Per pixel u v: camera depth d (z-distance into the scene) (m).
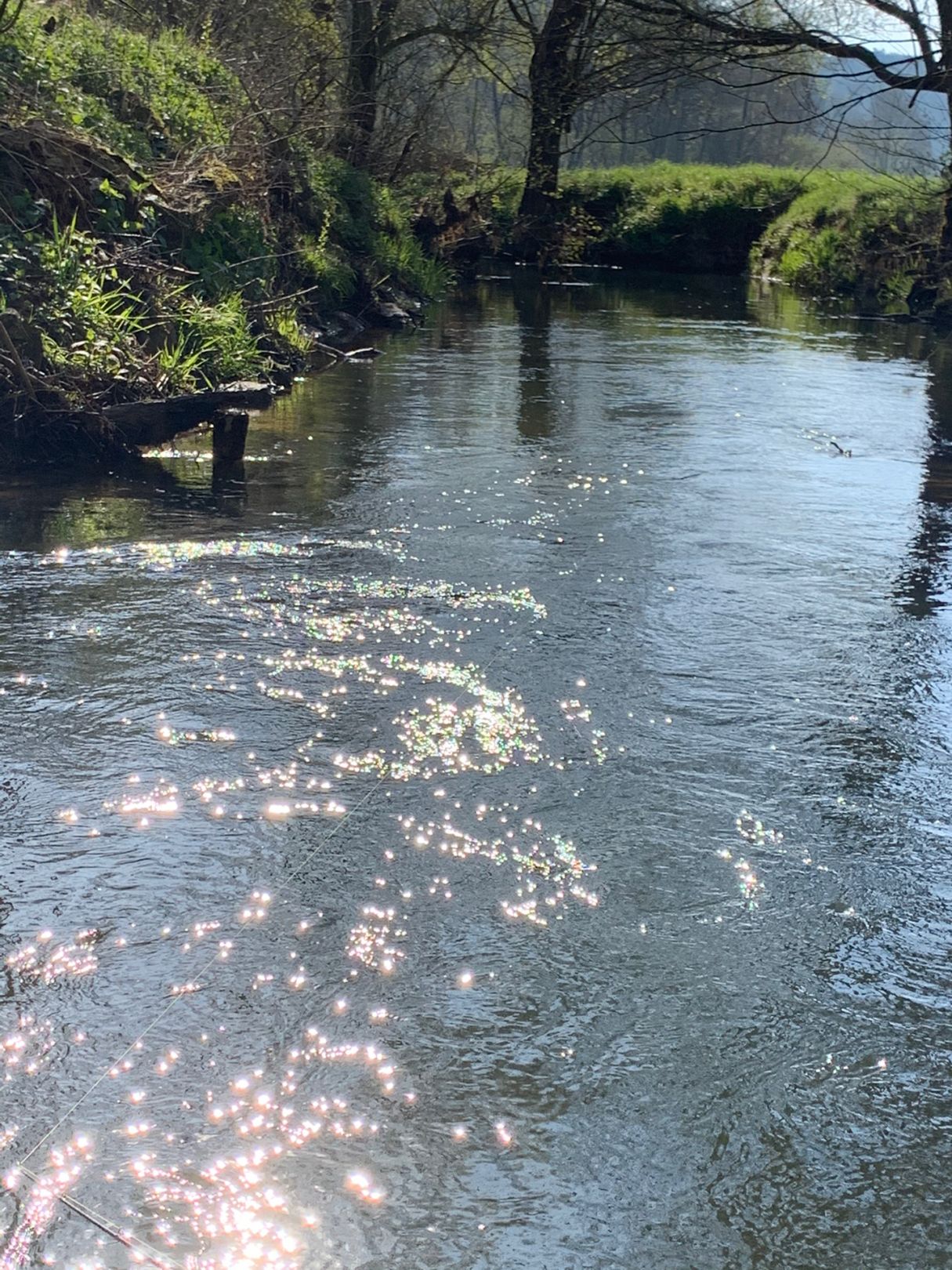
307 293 15.03
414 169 26.17
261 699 4.69
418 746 4.39
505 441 9.42
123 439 8.32
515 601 5.87
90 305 9.02
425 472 8.34
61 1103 2.73
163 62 15.59
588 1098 2.80
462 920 3.42
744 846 3.85
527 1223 2.48
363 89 23.89
